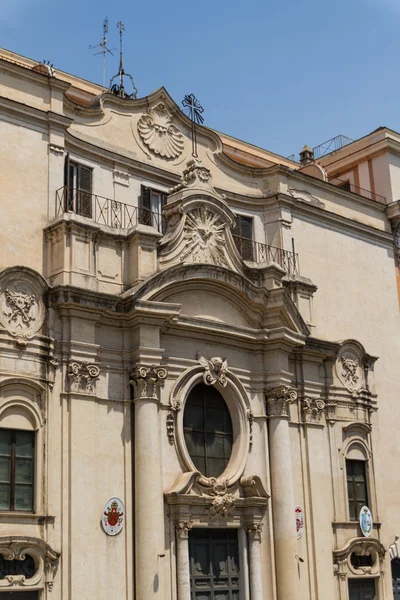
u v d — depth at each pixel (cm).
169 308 2505
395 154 3734
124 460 2423
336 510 2945
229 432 2747
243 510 2656
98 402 2408
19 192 2428
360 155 3769
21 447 2241
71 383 2344
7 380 2212
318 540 2845
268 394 2812
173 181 2905
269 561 2669
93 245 2478
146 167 2830
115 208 2706
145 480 2388
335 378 3095
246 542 2644
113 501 2366
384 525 3084
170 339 2612
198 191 2750
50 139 2533
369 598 2972
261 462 2753
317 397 2997
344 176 3866
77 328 2386
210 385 2719
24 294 2308
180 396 2573
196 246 2723
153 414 2447
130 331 2511
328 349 3053
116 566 2327
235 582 2611
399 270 3559
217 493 2559
